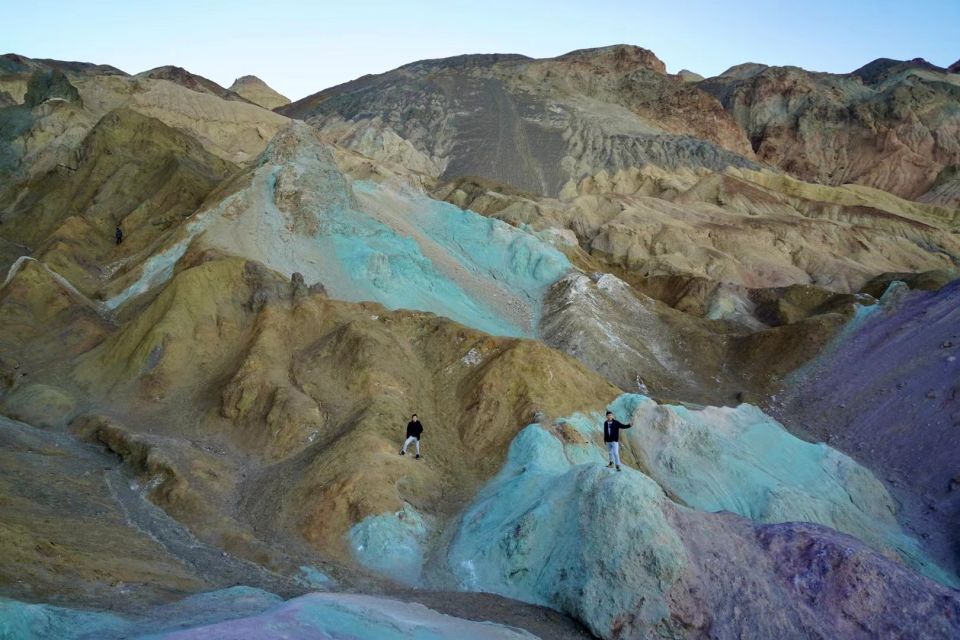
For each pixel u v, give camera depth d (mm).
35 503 25203
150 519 26922
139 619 17422
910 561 34094
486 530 27875
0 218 68375
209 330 40125
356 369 36906
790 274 91500
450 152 152000
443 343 40875
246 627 15414
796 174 168750
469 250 66625
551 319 58062
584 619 23219
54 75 90125
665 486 35188
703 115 175750
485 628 20578
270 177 55062
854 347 52625
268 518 28125
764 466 38406
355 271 50531
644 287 79062
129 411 35969
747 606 23688
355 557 26516
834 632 23547
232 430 34594
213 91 164625
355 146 139750
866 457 43375
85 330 44062
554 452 32719
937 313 50594
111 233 60719
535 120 161500
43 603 17203
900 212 125812
